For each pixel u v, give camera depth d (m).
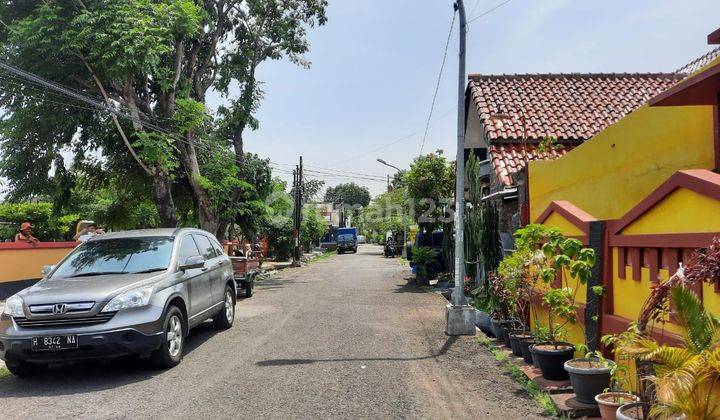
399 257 46.09
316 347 8.63
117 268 7.92
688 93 5.33
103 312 6.67
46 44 15.07
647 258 5.40
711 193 4.36
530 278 7.60
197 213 24.75
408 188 22.44
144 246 8.42
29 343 6.46
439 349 8.50
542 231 7.11
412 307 13.36
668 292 4.25
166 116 19.42
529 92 17.22
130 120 18.11
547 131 14.94
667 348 3.63
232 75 24.59
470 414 5.49
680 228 4.91
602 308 6.18
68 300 6.66
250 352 8.31
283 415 5.46
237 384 6.57
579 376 5.37
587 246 6.57
